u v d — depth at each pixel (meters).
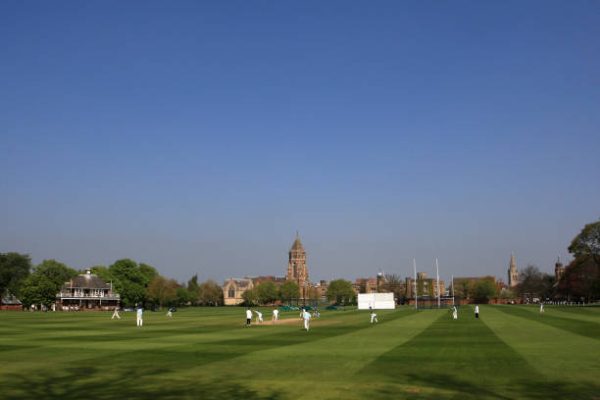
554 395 21.52
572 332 52.91
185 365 31.09
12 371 28.94
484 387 23.38
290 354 36.47
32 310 175.50
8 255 193.88
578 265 156.00
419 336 51.41
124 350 39.34
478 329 59.38
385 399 21.03
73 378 26.56
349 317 100.44
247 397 21.69
